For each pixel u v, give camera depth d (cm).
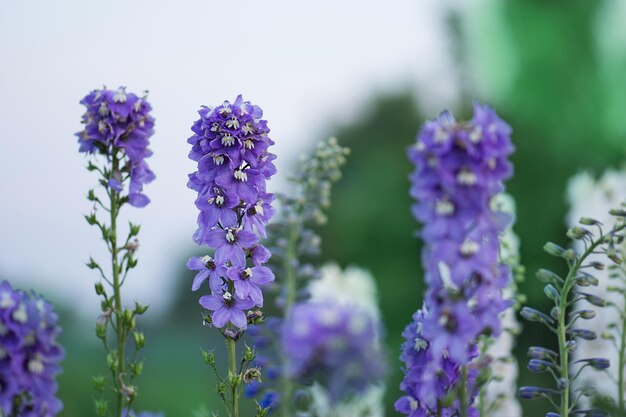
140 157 625
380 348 471
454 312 494
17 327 496
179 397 1686
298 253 873
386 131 2848
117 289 614
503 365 890
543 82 2845
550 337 2025
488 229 480
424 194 484
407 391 573
